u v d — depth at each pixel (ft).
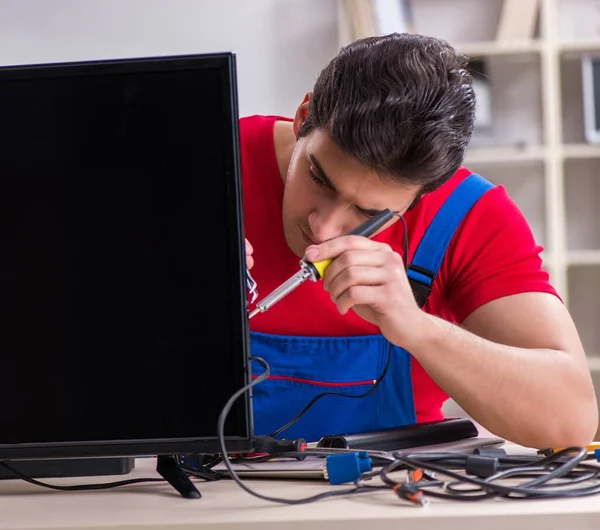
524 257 6.34
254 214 6.81
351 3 14.94
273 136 6.93
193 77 4.00
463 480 3.96
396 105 4.99
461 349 5.33
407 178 5.08
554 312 6.09
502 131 16.31
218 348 3.97
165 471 4.33
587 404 5.71
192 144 4.00
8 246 4.08
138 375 4.01
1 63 16.35
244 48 16.37
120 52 16.34
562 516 3.62
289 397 6.72
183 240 4.00
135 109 4.04
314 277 4.83
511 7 15.20
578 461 4.26
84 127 4.06
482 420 5.60
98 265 4.04
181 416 3.98
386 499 3.98
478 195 6.55
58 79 4.07
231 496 4.19
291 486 4.43
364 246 4.91
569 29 16.38
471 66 16.11
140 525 3.61
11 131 4.08
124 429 4.01
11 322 4.07
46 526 3.61
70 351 4.04
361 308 5.19
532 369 5.51
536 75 16.22
